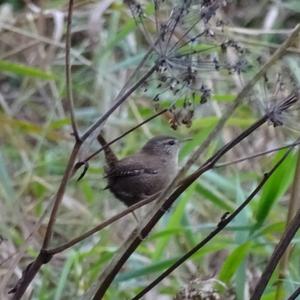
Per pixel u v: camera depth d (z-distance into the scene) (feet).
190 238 32.76
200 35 19.70
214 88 40.14
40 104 45.14
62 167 41.19
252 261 33.65
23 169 39.68
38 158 41.19
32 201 39.32
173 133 40.27
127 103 41.29
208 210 38.29
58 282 31.94
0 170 32.78
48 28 43.39
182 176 19.90
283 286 24.72
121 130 40.91
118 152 39.75
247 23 44.47
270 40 42.04
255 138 40.04
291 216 23.30
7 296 29.99
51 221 20.67
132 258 33.45
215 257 34.96
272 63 19.72
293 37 19.75
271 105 19.76
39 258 20.88
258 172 39.17
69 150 41.81
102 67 39.42
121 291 32.71
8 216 36.40
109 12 40.11
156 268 28.53
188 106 20.13
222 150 20.15
